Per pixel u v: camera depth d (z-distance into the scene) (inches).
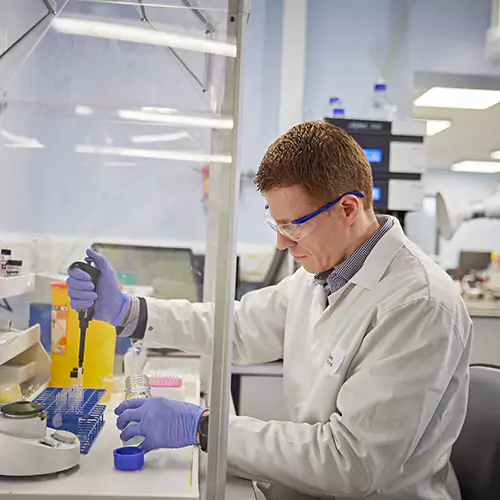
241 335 66.1
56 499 38.0
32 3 47.3
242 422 51.9
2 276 53.2
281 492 56.2
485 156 208.5
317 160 48.8
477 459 58.2
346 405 49.1
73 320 54.6
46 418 42.2
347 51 130.0
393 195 113.9
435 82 138.3
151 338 56.7
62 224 54.6
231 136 40.7
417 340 49.5
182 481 40.5
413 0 131.3
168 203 53.2
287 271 109.9
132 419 45.4
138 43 47.1
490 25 132.9
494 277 147.9
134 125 50.6
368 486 47.4
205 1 40.9
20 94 51.1
